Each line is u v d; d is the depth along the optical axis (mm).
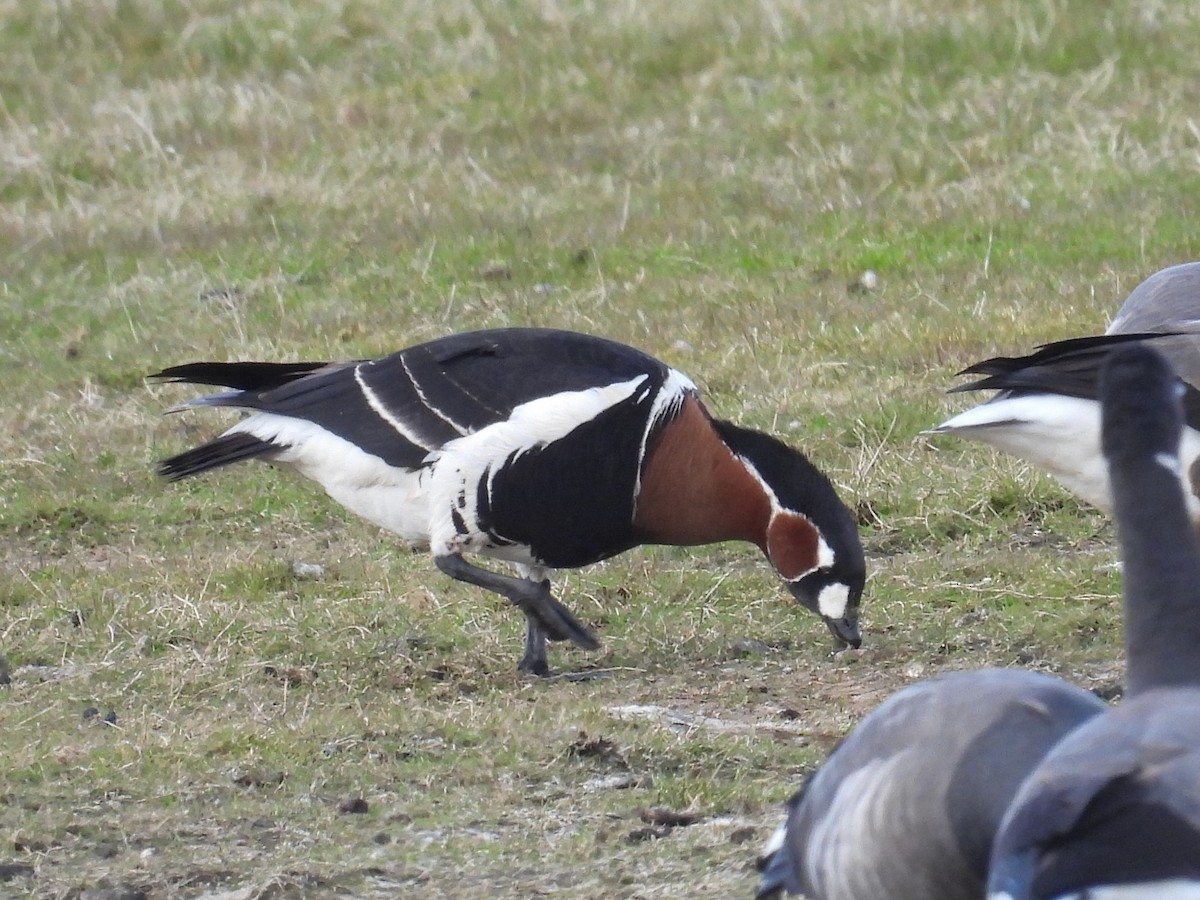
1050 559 12836
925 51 24469
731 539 11500
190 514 14453
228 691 10727
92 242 21500
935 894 5949
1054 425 11164
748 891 7840
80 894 8000
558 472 10930
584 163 22969
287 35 26531
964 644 11578
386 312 19141
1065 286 18438
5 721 10180
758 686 10930
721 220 21047
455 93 24797
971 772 5832
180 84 25484
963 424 11461
